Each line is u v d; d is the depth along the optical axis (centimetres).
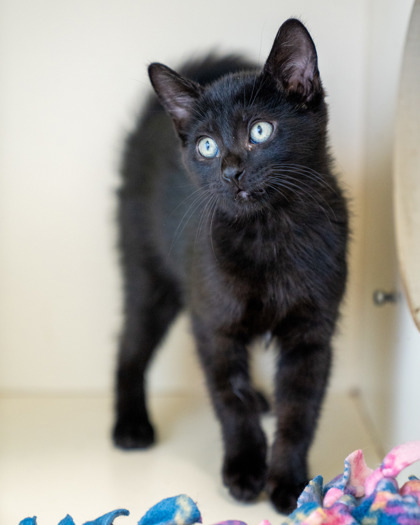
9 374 66
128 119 62
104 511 46
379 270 57
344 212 49
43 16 60
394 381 52
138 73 61
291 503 45
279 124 46
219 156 47
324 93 47
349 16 60
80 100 62
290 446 48
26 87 61
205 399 64
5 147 62
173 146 57
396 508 36
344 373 65
